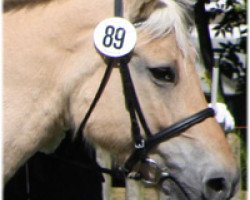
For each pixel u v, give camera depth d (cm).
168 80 675
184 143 675
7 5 699
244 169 1132
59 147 800
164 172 681
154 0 675
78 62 684
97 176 830
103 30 680
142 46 675
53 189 816
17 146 688
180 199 679
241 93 1286
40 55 686
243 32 1255
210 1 1200
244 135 1189
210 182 668
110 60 679
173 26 675
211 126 679
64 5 692
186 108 676
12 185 798
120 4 681
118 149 690
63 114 695
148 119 678
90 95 684
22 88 687
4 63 689
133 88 677
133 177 697
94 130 689
